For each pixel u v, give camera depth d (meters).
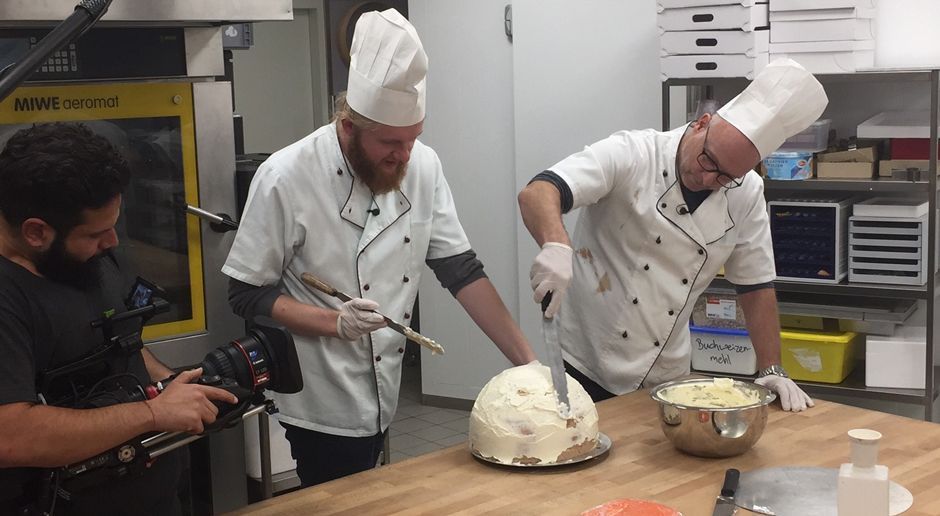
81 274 1.64
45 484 1.55
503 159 4.80
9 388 1.50
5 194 1.52
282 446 3.12
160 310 1.77
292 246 2.31
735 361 3.77
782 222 3.65
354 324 2.16
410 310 2.48
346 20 6.07
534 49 4.55
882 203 3.65
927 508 1.73
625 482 1.89
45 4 2.26
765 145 2.17
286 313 2.24
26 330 1.55
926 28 3.63
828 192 3.89
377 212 2.33
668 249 2.42
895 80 3.41
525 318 4.83
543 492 1.85
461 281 2.46
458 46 4.82
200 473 2.81
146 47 2.53
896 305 3.63
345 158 2.30
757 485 1.83
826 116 3.90
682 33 3.61
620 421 2.23
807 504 1.75
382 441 2.52
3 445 1.47
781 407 2.30
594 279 2.52
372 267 2.35
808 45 3.47
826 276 3.61
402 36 2.07
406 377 5.82
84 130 1.58
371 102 2.09
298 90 6.11
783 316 3.77
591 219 2.53
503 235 4.86
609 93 4.41
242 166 2.81
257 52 5.90
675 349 2.55
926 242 3.46
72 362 1.63
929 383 3.48
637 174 2.38
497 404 1.99
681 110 4.22
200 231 2.67
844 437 2.10
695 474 1.92
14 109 2.36
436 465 2.00
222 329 2.74
